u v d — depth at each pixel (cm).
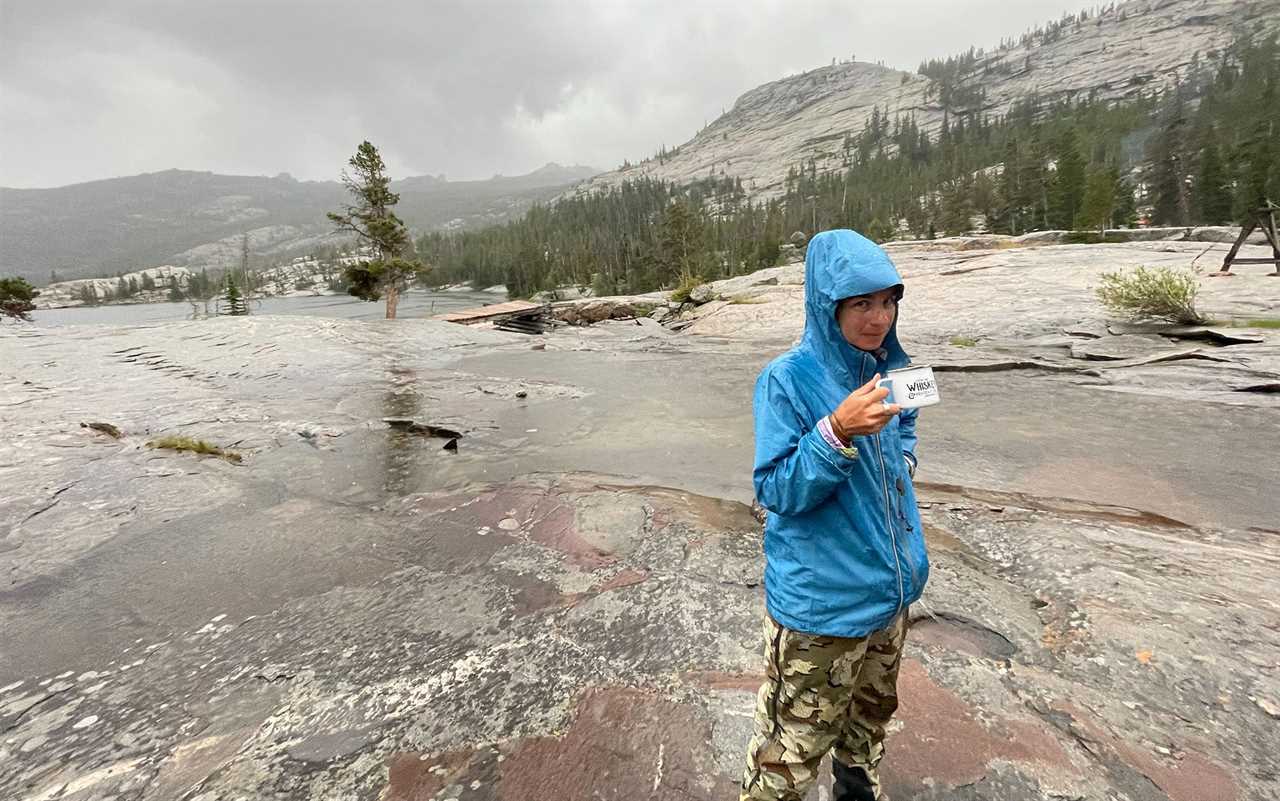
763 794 174
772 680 173
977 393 841
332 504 501
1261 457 541
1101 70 16525
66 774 221
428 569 383
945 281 1788
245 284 8700
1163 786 198
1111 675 254
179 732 243
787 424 159
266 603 345
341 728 243
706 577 355
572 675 272
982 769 208
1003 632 290
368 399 913
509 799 206
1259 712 227
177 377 1059
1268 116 6456
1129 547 369
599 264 9825
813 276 162
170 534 439
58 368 1109
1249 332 923
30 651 302
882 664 177
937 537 407
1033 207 7281
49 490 511
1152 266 1574
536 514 467
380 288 3209
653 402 892
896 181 12419
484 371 1180
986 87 19962
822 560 158
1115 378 860
